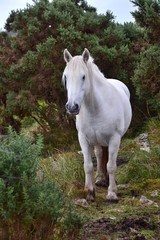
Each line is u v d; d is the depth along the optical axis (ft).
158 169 26.03
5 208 14.19
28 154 14.71
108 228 18.13
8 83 37.45
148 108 37.52
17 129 39.68
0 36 40.14
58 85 35.47
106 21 38.96
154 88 27.99
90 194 22.77
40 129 38.09
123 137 36.60
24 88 36.91
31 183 14.55
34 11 38.17
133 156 28.55
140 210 20.70
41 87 35.47
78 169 26.53
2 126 38.86
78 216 15.30
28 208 14.17
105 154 24.94
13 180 14.33
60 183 24.53
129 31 38.86
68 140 35.91
